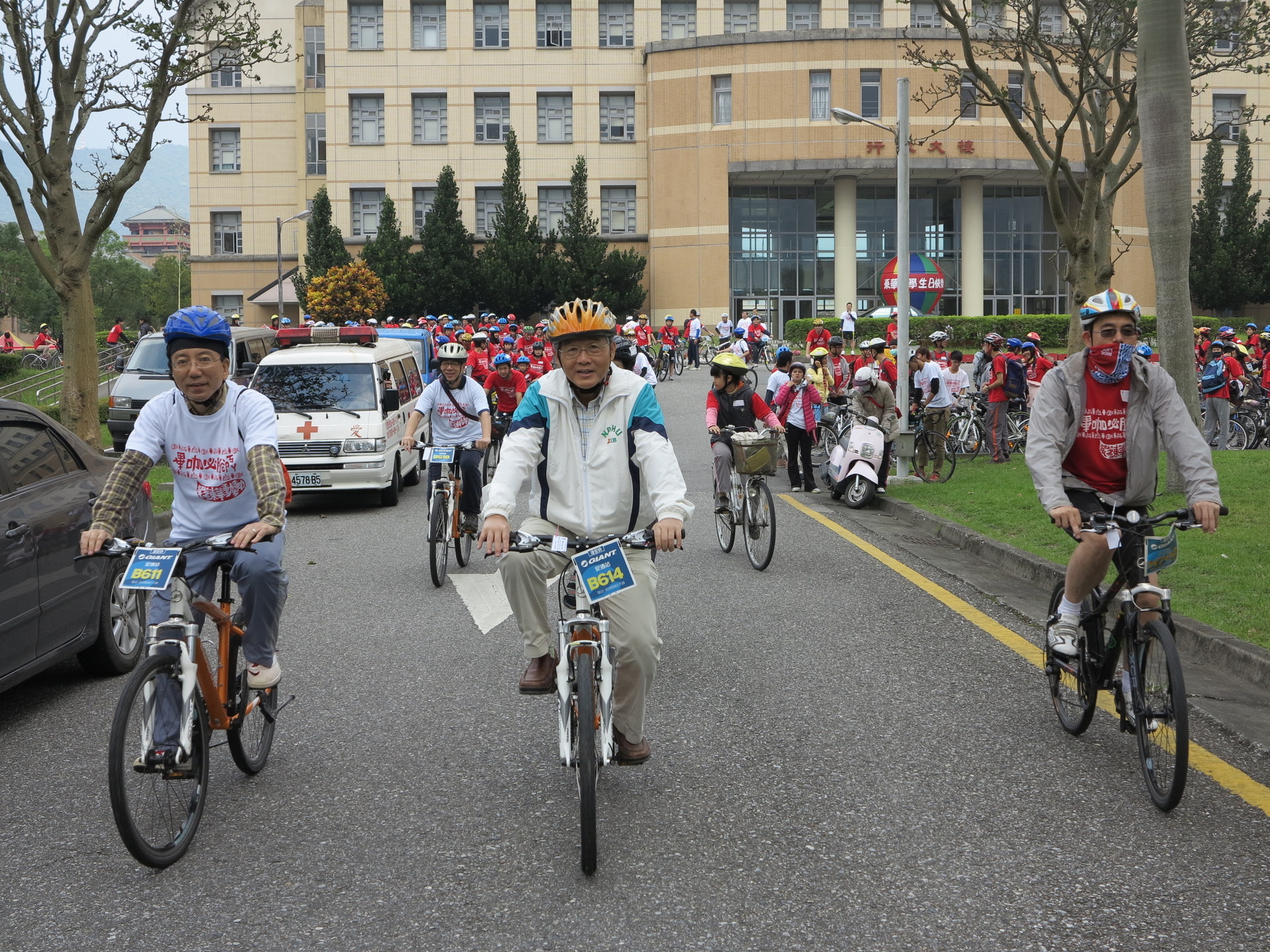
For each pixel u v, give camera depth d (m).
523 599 4.81
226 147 61.59
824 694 6.33
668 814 4.67
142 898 3.99
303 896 3.99
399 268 51.34
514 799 4.85
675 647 7.39
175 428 4.75
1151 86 12.73
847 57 51.06
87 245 17.47
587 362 4.55
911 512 13.34
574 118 55.44
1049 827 4.51
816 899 3.92
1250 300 56.25
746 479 10.72
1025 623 8.03
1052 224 54.66
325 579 10.04
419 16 55.50
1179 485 12.62
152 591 4.65
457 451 10.29
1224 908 3.83
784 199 54.00
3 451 6.27
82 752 5.59
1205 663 6.89
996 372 18.23
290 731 5.79
